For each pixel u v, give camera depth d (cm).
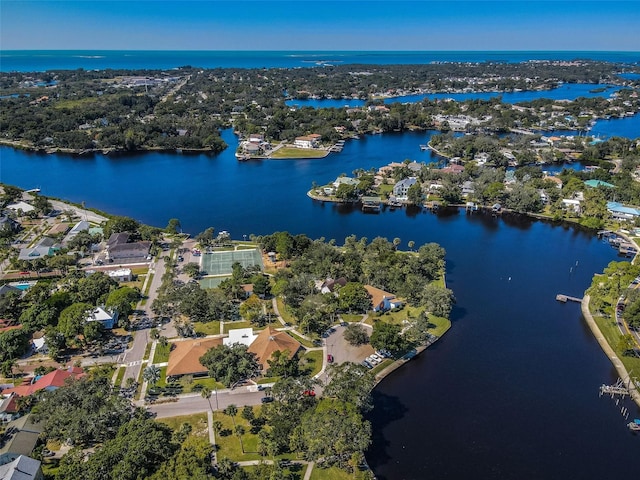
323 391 10812
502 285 17462
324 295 14888
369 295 15475
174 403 11069
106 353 12912
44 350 12950
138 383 11712
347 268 16750
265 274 17438
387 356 13050
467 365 12962
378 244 19338
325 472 9294
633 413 11294
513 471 9750
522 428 10844
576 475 9681
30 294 15312
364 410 10444
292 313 14650
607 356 13325
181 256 19150
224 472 8825
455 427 10838
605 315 15175
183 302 14325
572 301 16288
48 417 9806
